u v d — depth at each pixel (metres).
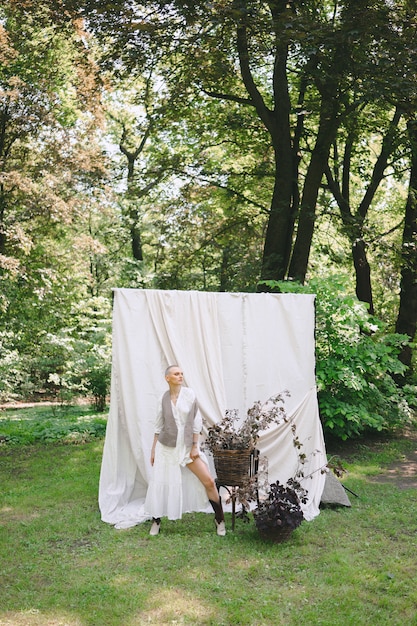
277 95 13.88
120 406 6.86
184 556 5.32
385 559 5.29
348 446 10.23
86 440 10.77
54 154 17.72
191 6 11.25
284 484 7.00
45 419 13.34
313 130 15.62
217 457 6.10
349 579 4.86
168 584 4.77
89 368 14.69
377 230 14.68
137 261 24.69
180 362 6.84
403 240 14.93
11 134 17.70
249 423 6.29
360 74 11.43
